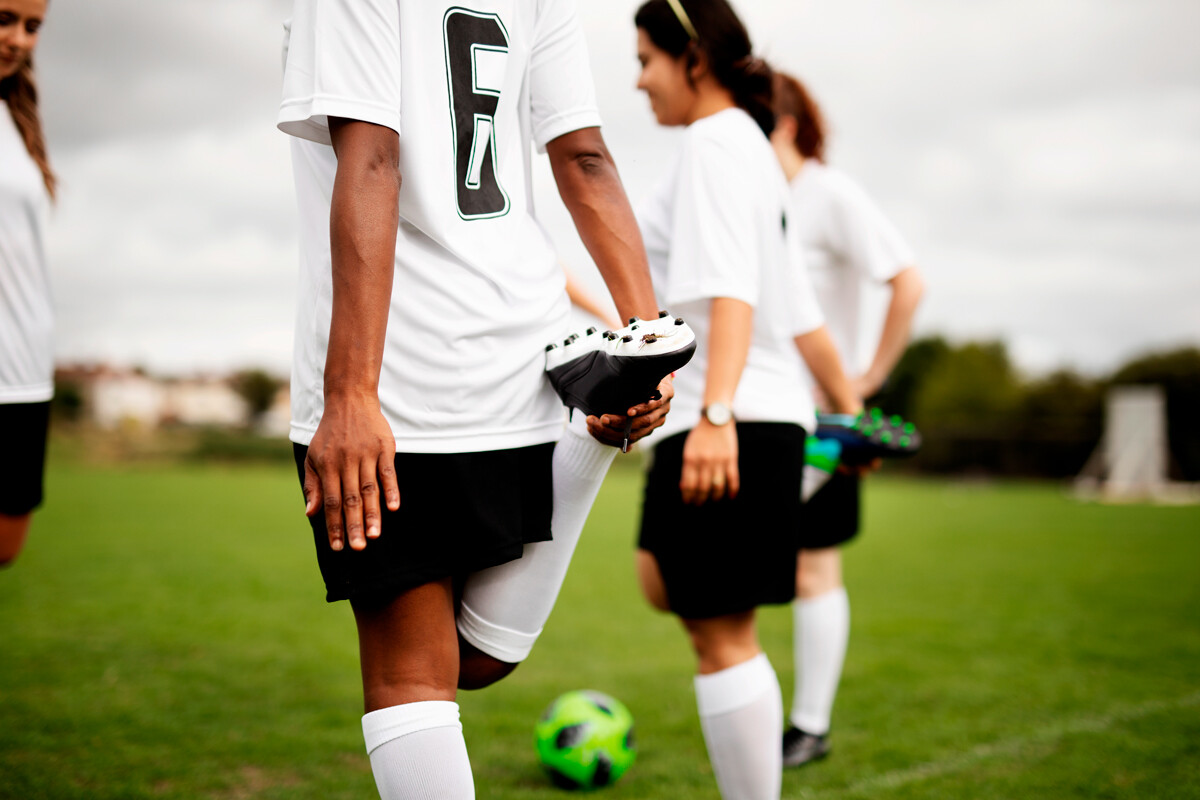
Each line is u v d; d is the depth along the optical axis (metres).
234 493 12.67
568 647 4.18
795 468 1.99
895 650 4.12
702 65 2.11
